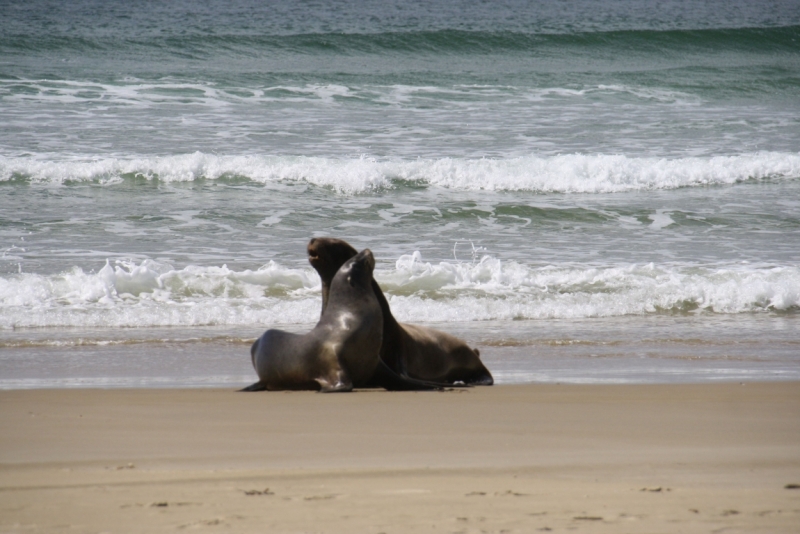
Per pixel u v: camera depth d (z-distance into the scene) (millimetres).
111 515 10320
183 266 43500
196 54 111375
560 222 56156
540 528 9758
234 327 35750
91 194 58969
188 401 20453
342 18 143875
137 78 93062
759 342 33406
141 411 18984
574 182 64375
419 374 24156
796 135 80625
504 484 12133
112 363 28328
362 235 51656
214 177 62688
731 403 20547
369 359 22484
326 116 81812
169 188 60938
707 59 123562
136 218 53719
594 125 82375
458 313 38188
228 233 51250
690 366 28297
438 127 78750
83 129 73000
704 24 149750
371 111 84688
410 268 42781
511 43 123062
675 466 13508
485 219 56344
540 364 28656
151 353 30234
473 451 14734
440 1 166500
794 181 67500
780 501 11117
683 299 41031
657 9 169000
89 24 129500
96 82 90250
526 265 45125
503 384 24375
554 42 124688
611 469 13250
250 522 9984
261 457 14156
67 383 24766
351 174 62406
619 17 157000
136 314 36375
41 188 59531
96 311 36531
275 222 53969
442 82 99250
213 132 73938
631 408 19703
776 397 21531
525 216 57156
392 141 73125
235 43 116062
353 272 22906
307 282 41438
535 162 65750
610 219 56938
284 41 117375
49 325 35250
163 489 11734
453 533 9531
